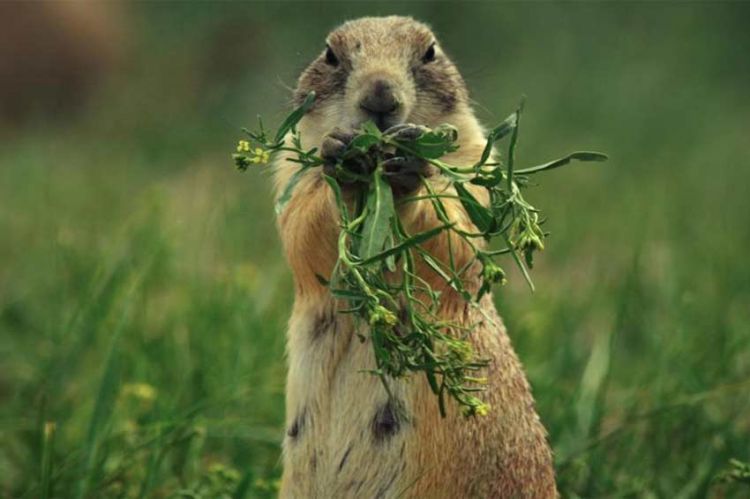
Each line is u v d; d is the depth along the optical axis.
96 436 10.09
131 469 10.38
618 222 18.62
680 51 29.84
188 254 15.69
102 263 12.43
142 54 28.86
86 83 28.28
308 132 9.26
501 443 8.80
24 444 11.17
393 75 8.89
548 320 13.71
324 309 8.80
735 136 25.77
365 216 7.83
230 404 11.45
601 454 10.72
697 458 10.98
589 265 17.28
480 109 10.77
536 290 14.97
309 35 28.53
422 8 29.31
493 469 8.75
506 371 8.92
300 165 9.12
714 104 27.62
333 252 8.65
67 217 18.19
